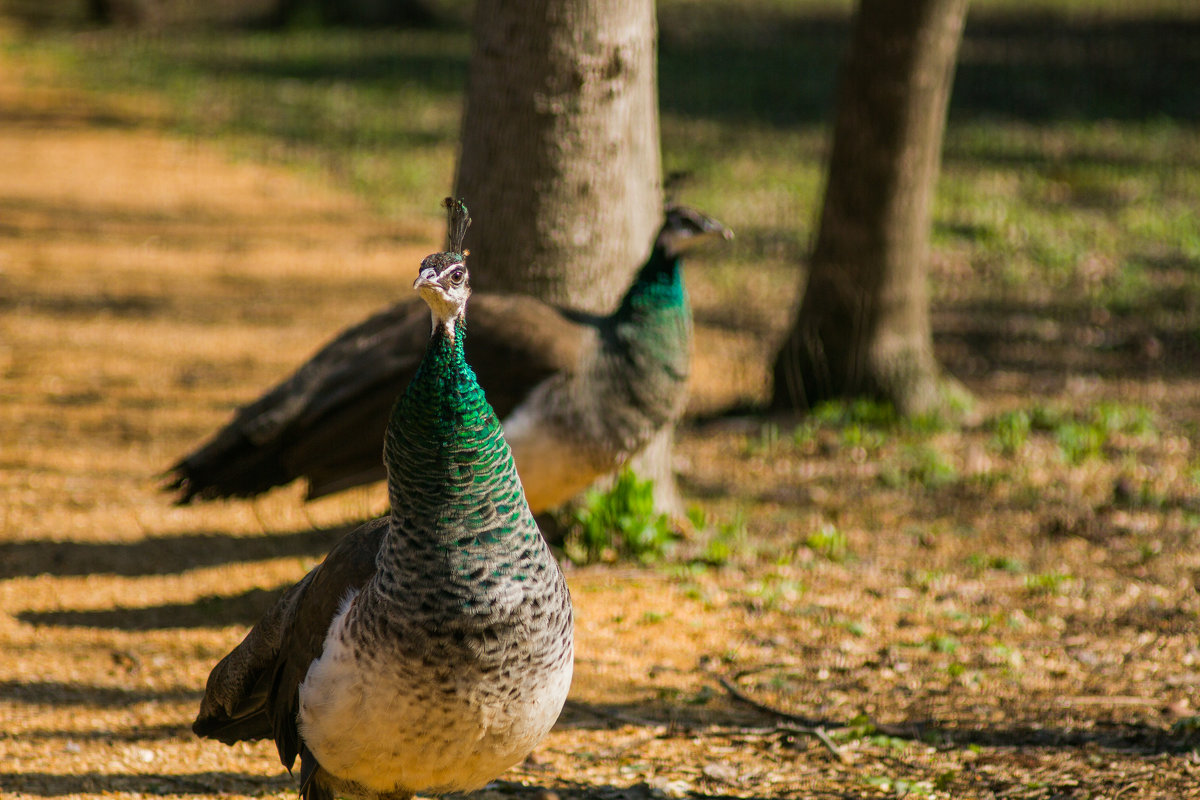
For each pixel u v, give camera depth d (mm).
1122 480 11508
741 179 24375
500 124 9391
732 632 8711
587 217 9477
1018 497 11453
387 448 4730
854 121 12898
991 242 20656
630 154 9641
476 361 7973
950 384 13992
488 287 9562
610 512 9961
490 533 4660
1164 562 10016
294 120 28891
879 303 13258
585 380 7973
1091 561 10086
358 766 4949
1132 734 7004
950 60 12844
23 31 40625
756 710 7527
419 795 6570
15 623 8172
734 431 13250
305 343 15086
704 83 33688
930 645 8469
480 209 9539
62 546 9469
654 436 8375
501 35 9289
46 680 7414
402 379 8180
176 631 8250
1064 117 29750
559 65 9227
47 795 6129
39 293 16500
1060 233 21125
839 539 10336
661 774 6641
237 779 6551
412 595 4633
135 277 17609
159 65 35188
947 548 10375
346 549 5094
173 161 25016
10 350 14242
